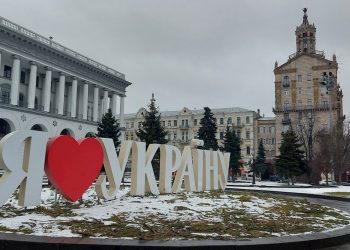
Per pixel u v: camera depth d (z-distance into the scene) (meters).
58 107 56.03
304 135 60.84
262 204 14.17
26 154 10.52
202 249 6.66
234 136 63.94
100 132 50.22
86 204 12.04
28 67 53.56
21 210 10.45
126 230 8.05
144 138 40.00
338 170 45.50
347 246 7.98
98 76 63.88
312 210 13.16
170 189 16.09
